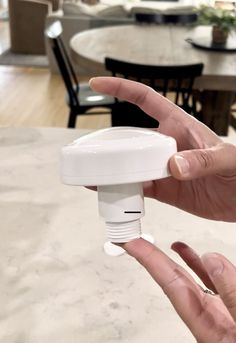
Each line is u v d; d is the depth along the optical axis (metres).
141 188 0.37
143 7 4.34
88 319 0.58
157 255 0.37
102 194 0.36
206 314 0.37
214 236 0.75
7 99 3.83
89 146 0.34
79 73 4.32
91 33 2.71
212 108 2.48
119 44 2.47
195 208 0.53
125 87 0.49
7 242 0.72
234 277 0.35
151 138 0.36
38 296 0.62
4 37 5.92
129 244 0.37
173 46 2.49
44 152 1.00
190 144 0.49
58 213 0.80
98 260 0.69
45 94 3.95
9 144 1.04
